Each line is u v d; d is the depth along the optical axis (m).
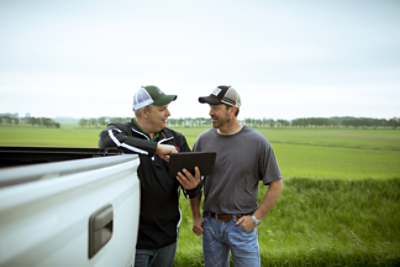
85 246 0.78
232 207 2.37
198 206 2.61
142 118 2.20
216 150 2.48
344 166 19.86
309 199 7.43
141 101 2.15
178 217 2.23
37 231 0.58
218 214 2.41
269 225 5.69
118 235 1.07
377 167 19.69
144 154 1.91
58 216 0.65
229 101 2.37
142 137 2.20
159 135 2.31
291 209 6.70
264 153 2.35
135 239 1.36
